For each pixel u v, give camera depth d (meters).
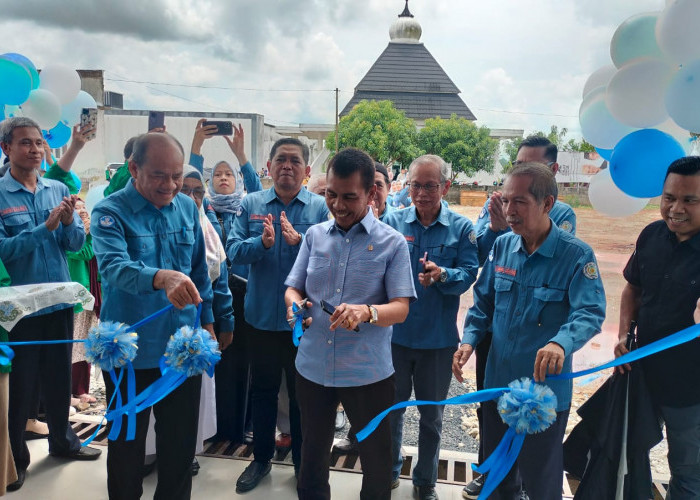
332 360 2.06
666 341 1.79
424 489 2.68
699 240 2.08
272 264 2.73
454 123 25.75
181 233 2.26
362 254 2.06
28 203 2.84
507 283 2.12
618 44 2.29
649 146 2.24
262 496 2.70
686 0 1.98
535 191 1.94
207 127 3.57
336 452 3.13
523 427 1.76
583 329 1.86
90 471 2.87
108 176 4.79
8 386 2.51
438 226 2.71
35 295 2.45
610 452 2.14
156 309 2.18
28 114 3.36
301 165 2.81
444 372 2.68
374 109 25.11
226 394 3.19
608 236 13.30
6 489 2.66
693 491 2.22
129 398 2.05
